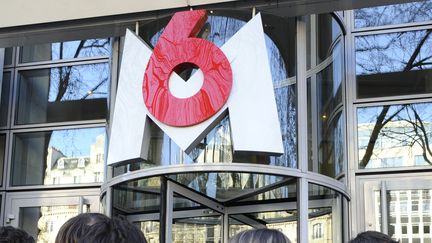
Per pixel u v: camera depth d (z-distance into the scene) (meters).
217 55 4.96
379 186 6.21
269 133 4.80
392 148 6.32
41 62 7.79
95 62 7.62
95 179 7.24
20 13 5.66
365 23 6.74
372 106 6.45
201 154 4.84
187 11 5.18
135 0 5.33
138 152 4.99
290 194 5.53
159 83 5.04
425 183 6.12
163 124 4.97
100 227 1.60
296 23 5.33
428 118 6.32
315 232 5.10
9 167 7.51
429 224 6.02
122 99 5.25
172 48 5.08
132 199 5.20
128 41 5.39
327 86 5.67
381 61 6.59
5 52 7.92
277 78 5.06
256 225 5.93
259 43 5.00
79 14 5.65
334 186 5.36
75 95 7.61
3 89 7.81
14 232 2.08
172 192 5.05
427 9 6.62
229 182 5.25
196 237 5.70
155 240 5.05
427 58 6.51
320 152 5.30
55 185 7.34
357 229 6.14
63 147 7.46
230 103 4.86
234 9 5.21
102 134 7.38
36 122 7.63
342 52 6.29
